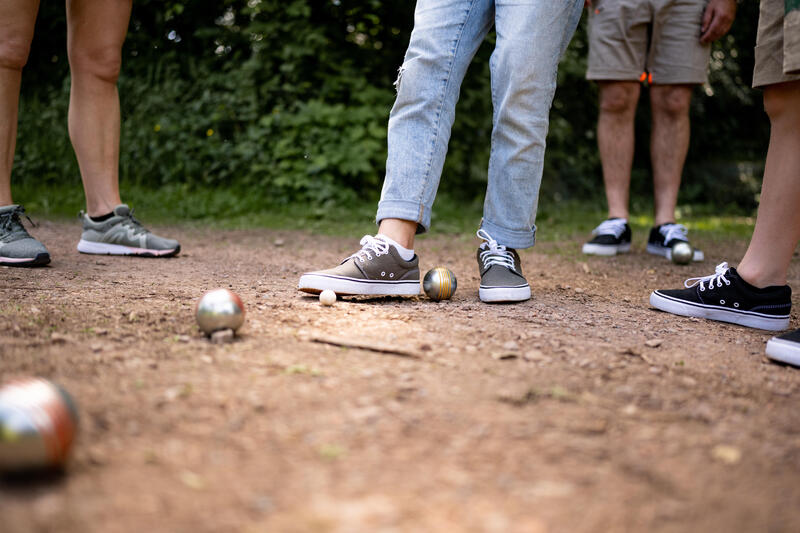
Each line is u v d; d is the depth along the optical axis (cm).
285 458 112
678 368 172
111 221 339
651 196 932
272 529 92
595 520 97
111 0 318
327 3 699
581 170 891
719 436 128
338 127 662
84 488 101
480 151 737
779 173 222
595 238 426
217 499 99
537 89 238
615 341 198
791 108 216
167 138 700
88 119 330
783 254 228
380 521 95
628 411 138
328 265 347
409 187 238
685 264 384
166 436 119
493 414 133
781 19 207
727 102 989
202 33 729
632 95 419
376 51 729
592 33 415
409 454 115
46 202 575
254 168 653
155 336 181
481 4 241
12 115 296
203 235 483
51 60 777
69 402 108
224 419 126
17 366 149
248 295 244
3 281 251
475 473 109
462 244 469
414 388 146
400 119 240
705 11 394
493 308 238
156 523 93
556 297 270
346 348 176
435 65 236
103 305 216
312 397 138
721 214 893
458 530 94
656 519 98
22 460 100
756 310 230
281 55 688
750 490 107
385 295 252
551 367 167
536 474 110
